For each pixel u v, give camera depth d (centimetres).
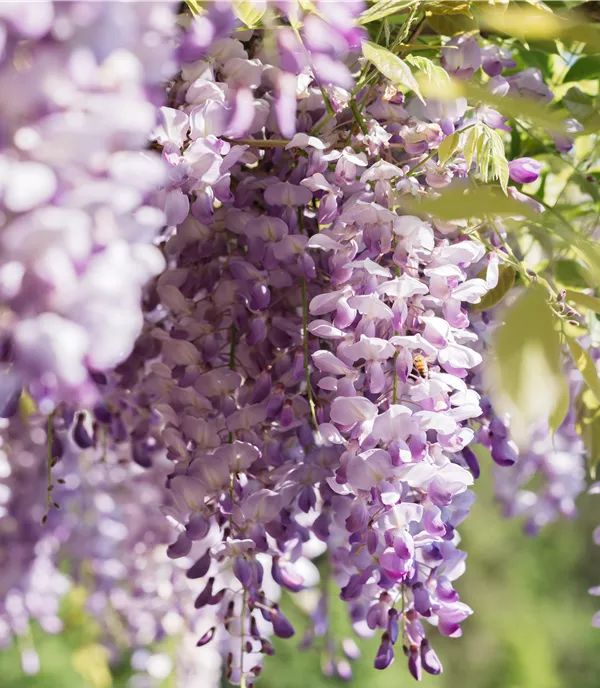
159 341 117
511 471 153
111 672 225
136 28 88
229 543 109
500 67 111
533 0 111
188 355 114
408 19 108
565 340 105
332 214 105
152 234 87
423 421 103
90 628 204
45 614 138
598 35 96
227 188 103
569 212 123
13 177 83
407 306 104
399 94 107
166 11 89
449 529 109
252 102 104
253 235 109
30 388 85
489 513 625
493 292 111
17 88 84
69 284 84
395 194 104
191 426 112
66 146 84
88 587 149
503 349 94
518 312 94
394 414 102
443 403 103
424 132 105
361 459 102
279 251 109
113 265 85
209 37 97
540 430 142
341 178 104
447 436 104
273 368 111
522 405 94
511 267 110
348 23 100
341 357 104
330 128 107
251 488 114
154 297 115
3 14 83
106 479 141
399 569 101
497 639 611
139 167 85
